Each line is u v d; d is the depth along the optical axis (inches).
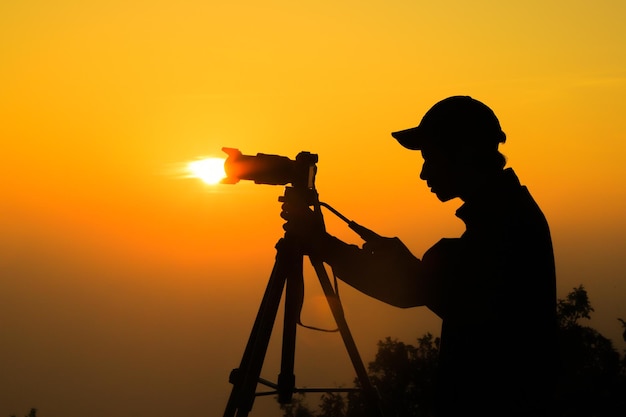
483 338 164.2
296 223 199.6
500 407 162.4
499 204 170.1
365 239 191.6
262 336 199.3
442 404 170.9
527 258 164.9
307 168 204.5
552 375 163.9
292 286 203.5
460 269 168.4
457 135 173.0
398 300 178.7
